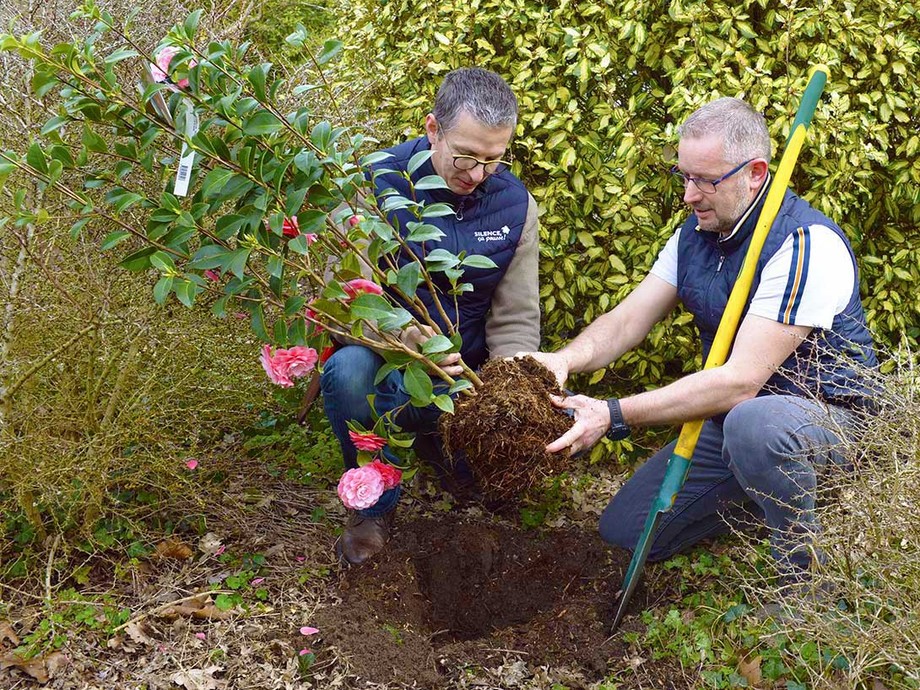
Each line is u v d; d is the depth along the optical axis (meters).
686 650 2.40
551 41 3.25
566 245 3.33
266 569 2.78
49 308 2.65
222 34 3.06
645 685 2.36
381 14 3.67
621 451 3.38
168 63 2.18
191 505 2.97
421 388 2.22
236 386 3.04
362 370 2.67
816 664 2.22
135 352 2.76
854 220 3.42
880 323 3.50
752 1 3.23
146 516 2.91
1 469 2.61
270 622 2.56
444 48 3.36
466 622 2.68
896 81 3.30
